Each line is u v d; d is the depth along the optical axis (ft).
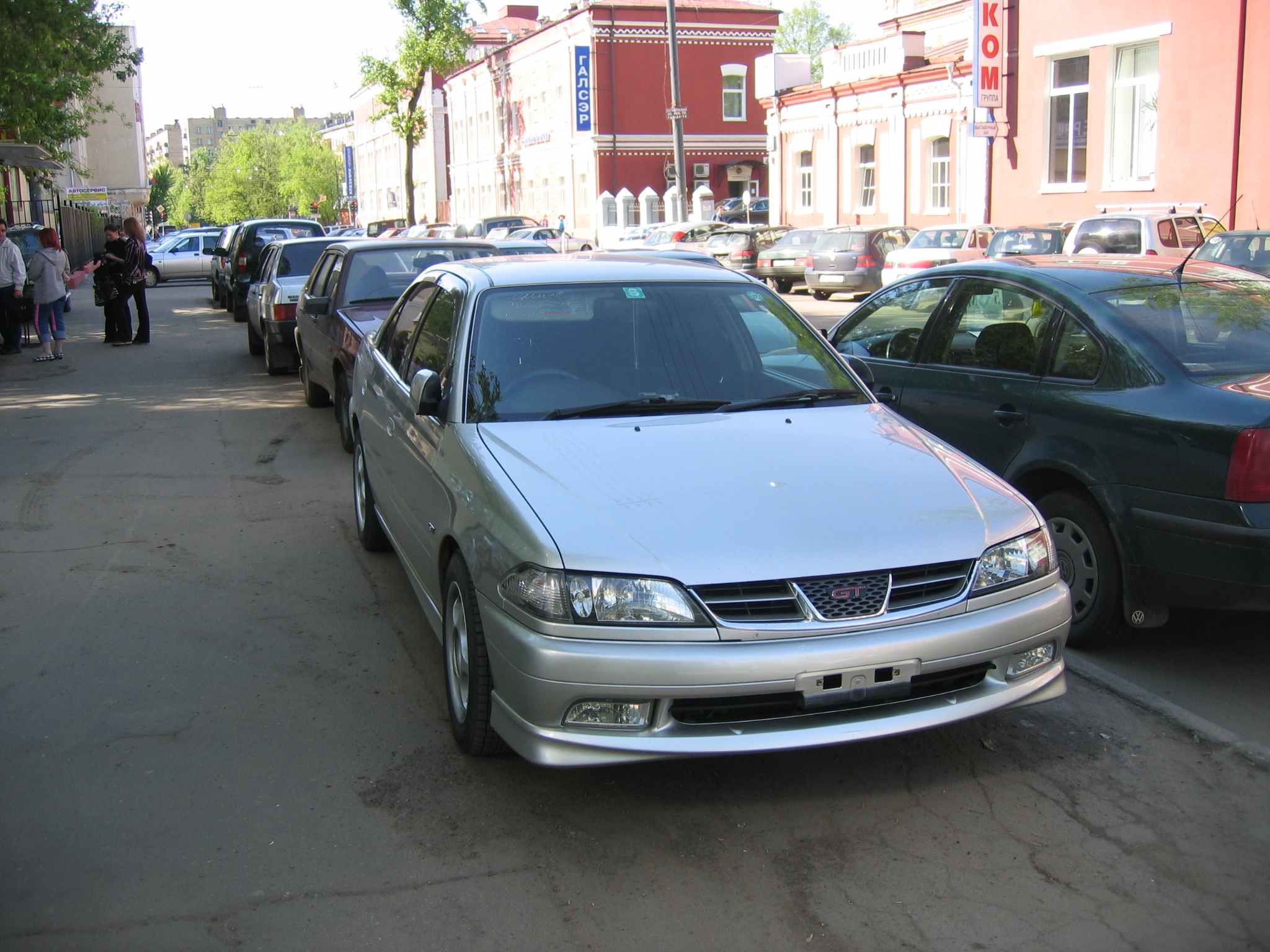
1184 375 15.84
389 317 21.93
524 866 11.65
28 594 20.18
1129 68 73.26
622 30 152.46
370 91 290.76
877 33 112.88
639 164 156.35
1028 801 12.80
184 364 52.85
